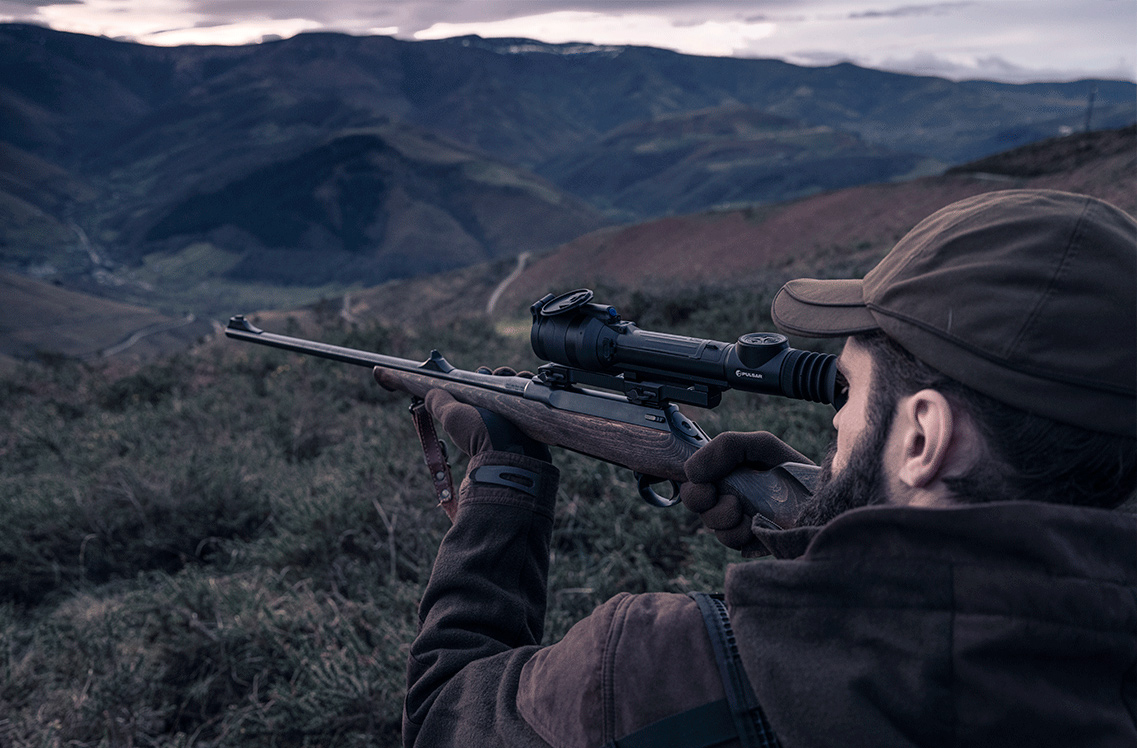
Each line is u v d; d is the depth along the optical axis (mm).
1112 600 620
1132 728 640
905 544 659
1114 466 649
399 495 4215
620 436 1193
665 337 1048
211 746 2957
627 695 768
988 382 634
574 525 4086
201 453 5637
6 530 4562
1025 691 603
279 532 4375
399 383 1504
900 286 709
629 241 123125
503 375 1402
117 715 3012
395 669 2994
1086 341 611
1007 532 609
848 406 819
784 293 921
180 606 3568
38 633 3693
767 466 1090
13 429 8242
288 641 3408
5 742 2879
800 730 659
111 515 4582
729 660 754
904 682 631
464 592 1035
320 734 2873
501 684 904
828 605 690
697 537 3656
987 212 688
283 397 7312
